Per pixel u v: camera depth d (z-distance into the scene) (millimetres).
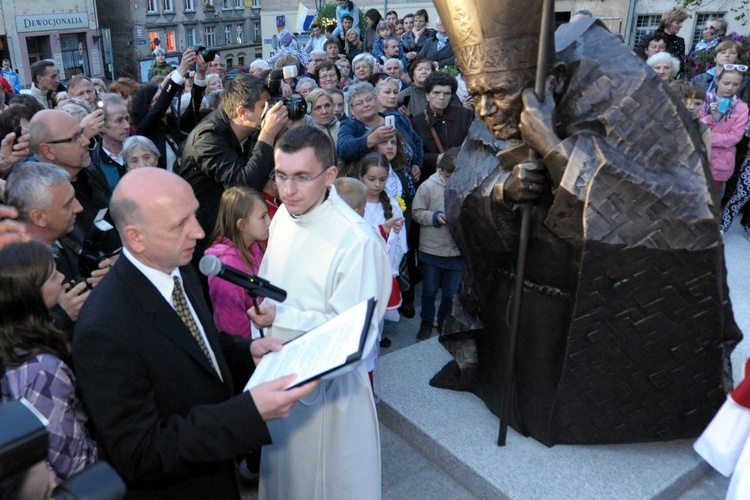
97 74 25562
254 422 1574
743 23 11406
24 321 1555
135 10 27109
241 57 33156
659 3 12984
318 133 2080
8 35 21844
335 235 2139
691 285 2328
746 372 2160
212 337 1868
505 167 2400
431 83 4645
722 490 2686
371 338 1723
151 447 1529
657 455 2725
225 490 1859
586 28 2408
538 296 2566
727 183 5742
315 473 2199
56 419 1506
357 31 9664
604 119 2244
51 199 2320
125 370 1539
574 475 2609
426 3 18891
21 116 3814
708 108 5000
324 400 2135
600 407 2615
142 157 3621
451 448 2787
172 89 4434
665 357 2473
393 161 4234
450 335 3123
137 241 1605
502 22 2082
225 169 3107
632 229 2230
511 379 2691
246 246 2775
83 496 964
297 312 2156
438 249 4004
